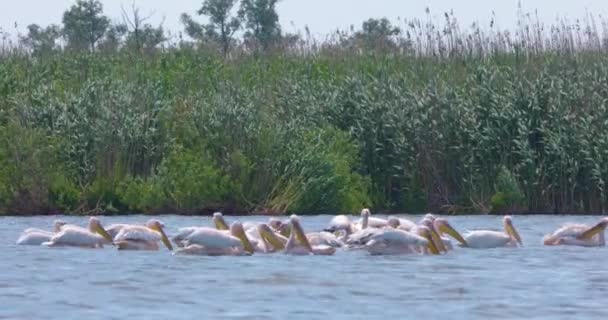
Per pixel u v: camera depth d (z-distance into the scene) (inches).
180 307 1680.6
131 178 3553.2
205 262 2172.7
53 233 2524.6
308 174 3555.6
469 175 3602.4
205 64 4126.5
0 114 3722.9
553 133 3563.0
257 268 2089.1
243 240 2324.1
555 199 3570.4
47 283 1893.5
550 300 1760.6
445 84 3663.9
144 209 3538.4
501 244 2484.0
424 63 3863.2
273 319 1589.6
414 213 3619.6
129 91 3666.3
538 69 3698.3
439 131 3619.6
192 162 3533.5
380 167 3666.3
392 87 3698.3
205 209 3531.0
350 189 3590.1
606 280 1968.5
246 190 3550.7
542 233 2883.9
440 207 3617.1
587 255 2342.5
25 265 2103.8
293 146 3582.7
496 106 3612.2
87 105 3627.0
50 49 4313.5
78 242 2395.4
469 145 3604.8
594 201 3550.7
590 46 3806.6
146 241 2367.1
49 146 3543.3
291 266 2121.1
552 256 2319.1
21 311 1642.5
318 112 3713.1
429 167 3619.6
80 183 3555.6
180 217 3420.3
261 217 3437.5
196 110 3646.7
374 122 3666.3
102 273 2005.4
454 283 1923.0
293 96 3752.5
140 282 1909.4
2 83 3838.6
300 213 3545.8
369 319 1596.9
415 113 3646.7
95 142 3570.4
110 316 1606.8
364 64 3976.4
